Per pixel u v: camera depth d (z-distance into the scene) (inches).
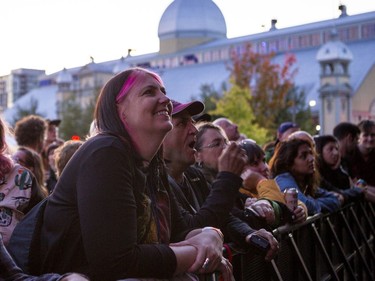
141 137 86.1
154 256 80.0
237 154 111.0
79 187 77.5
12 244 83.4
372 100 3518.7
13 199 116.5
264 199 146.9
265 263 139.7
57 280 70.9
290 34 4320.9
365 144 312.5
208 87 2755.9
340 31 4119.1
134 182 83.3
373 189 296.0
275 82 2171.5
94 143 80.1
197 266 85.8
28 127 219.3
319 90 3255.4
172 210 99.6
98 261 75.7
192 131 121.8
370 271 255.9
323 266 186.9
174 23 5521.7
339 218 224.7
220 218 106.8
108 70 4402.1
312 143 210.8
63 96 4601.4
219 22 5605.3
